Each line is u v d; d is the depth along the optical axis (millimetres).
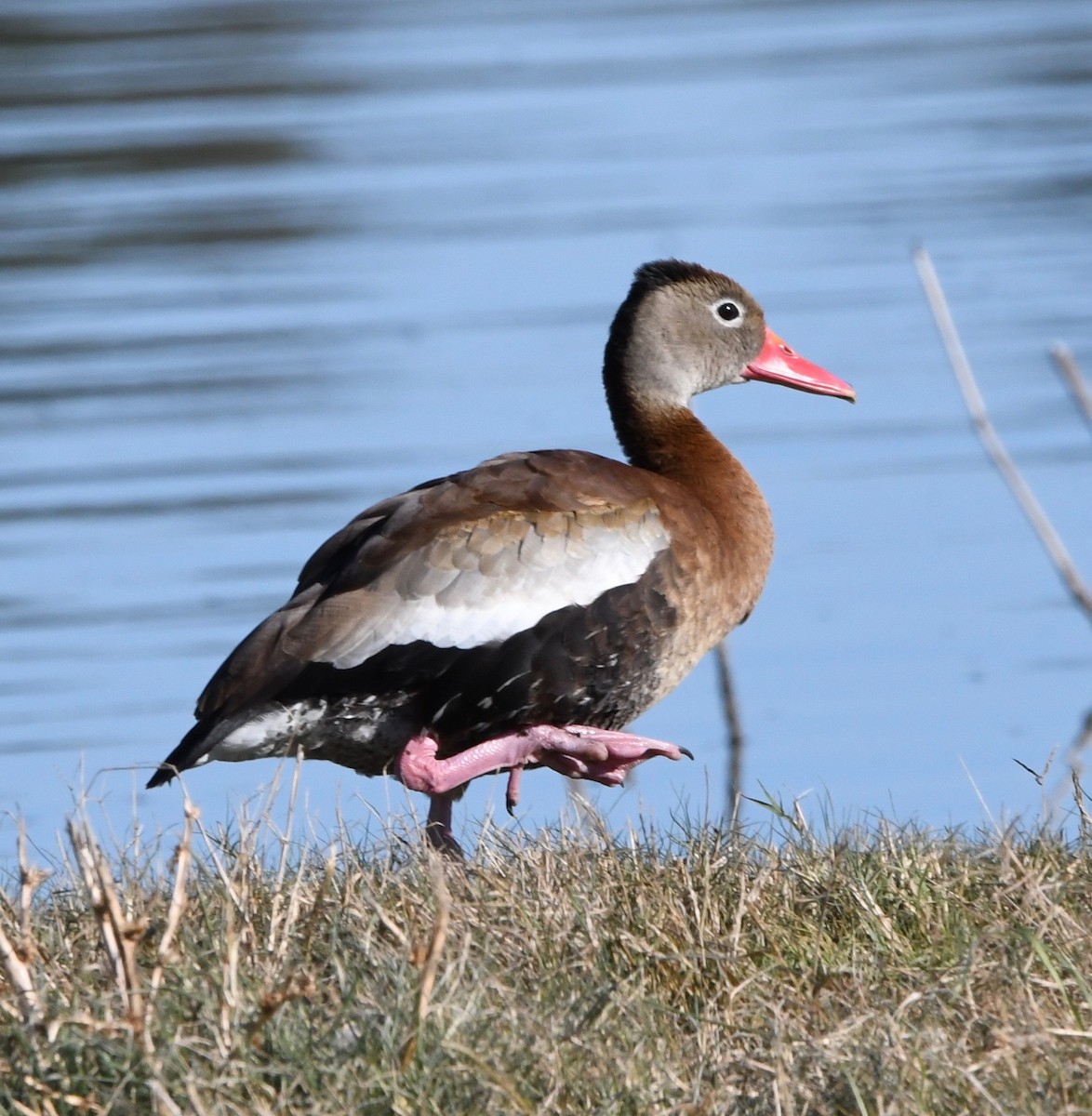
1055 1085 6863
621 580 10844
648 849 9281
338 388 22703
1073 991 7664
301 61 33156
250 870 8547
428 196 28297
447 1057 6820
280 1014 7012
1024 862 8797
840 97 33000
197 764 10234
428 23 36250
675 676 11414
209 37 33750
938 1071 6914
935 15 37781
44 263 26031
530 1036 7051
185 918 8094
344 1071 6719
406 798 10570
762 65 34750
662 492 11367
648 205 28156
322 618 10297
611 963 8000
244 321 24312
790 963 8086
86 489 20531
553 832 9922
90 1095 6680
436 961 7039
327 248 26516
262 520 19984
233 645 17797
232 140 29547
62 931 8266
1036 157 29703
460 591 10453
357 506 20281
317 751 10727
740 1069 7156
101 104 30484
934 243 26625
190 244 26531
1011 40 35781
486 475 10938
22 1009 7047
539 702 10742
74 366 23109
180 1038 6844
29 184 28047
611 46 35781
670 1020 7602
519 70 33969
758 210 27875
